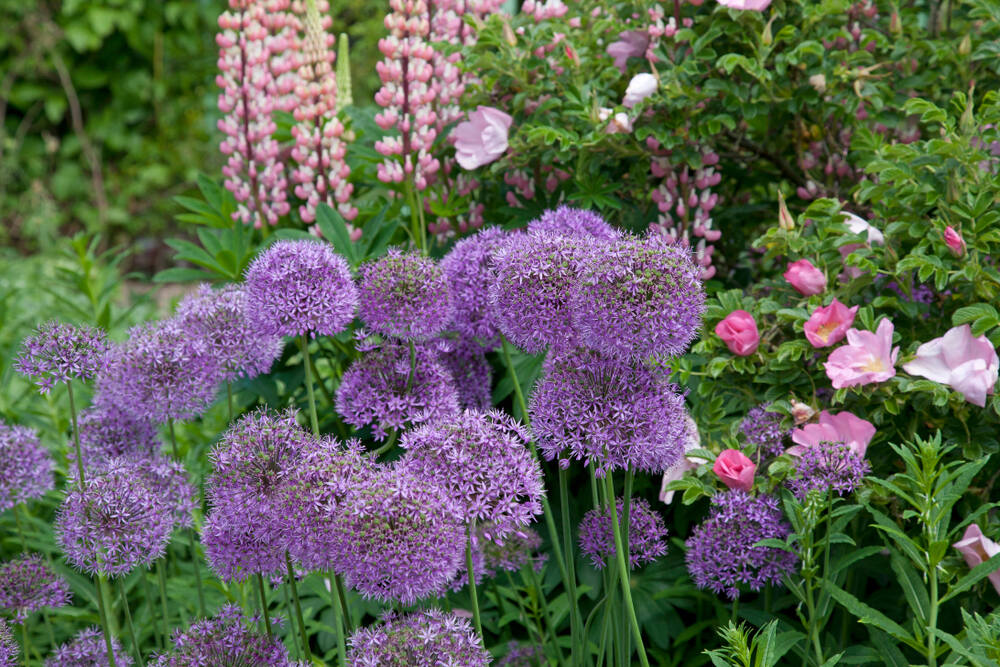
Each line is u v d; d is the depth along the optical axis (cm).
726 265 309
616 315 146
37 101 808
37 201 715
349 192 268
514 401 244
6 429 212
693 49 251
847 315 204
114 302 442
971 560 180
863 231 218
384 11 672
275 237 263
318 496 149
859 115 275
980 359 193
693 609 238
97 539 168
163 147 816
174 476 192
